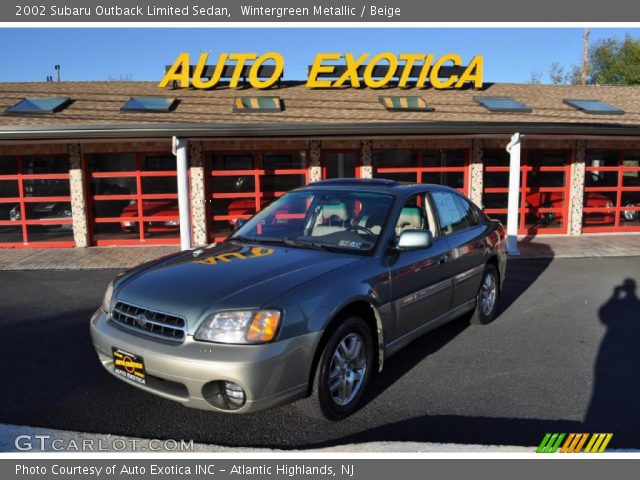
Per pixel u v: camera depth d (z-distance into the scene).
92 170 11.69
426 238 3.97
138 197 11.82
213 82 13.56
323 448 3.17
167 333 3.20
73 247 11.61
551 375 4.31
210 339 3.06
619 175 13.05
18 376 4.26
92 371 4.36
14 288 7.62
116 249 11.26
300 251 4.05
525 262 9.56
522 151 12.69
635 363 4.58
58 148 11.49
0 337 5.29
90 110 11.44
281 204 4.84
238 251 4.11
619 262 9.47
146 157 11.77
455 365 4.53
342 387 3.53
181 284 3.45
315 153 11.98
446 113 11.89
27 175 11.60
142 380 3.25
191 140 11.58
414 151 12.33
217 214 12.02
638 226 13.30
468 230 5.36
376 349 3.94
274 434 3.36
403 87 14.23
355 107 12.19
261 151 11.97
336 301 3.39
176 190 11.92
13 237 11.73
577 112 12.60
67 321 5.88
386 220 4.22
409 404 3.77
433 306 4.57
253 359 2.97
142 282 3.59
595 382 4.16
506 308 6.46
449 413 3.63
